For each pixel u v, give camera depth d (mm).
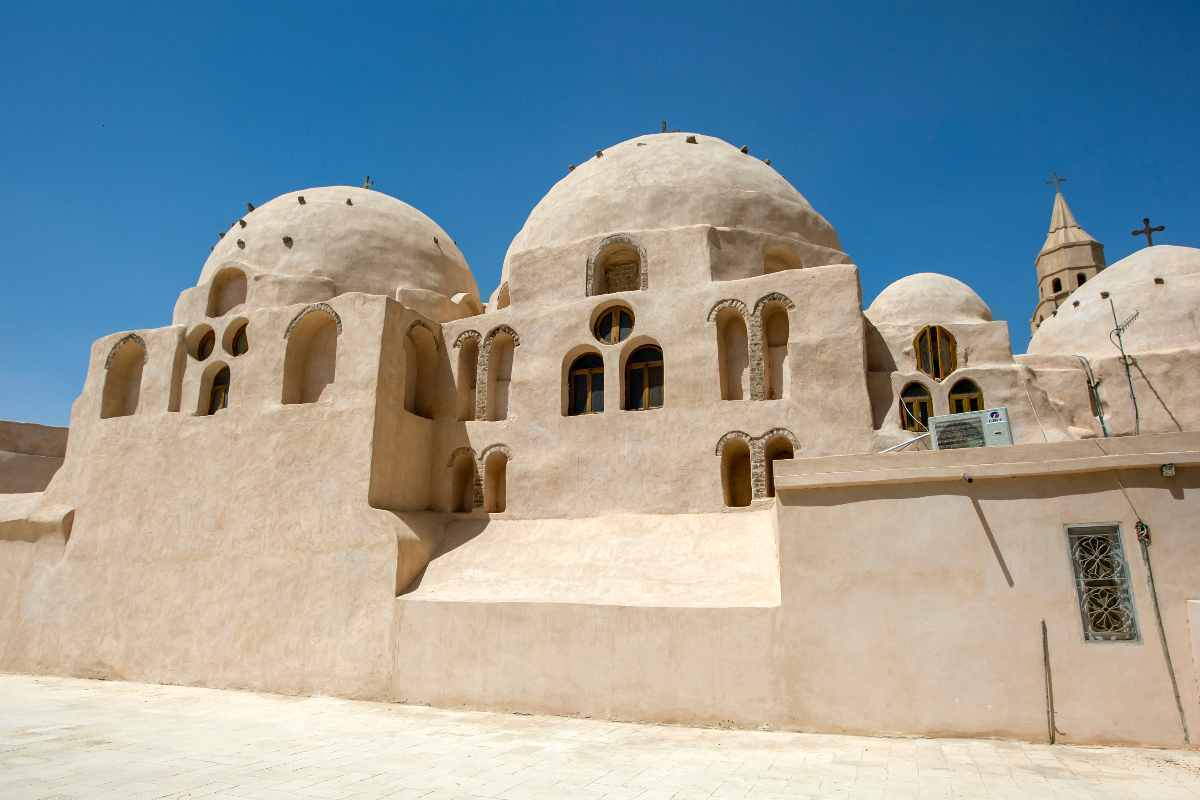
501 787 8844
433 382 21141
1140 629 10727
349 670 16188
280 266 22594
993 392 17984
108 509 20953
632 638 13672
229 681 17484
